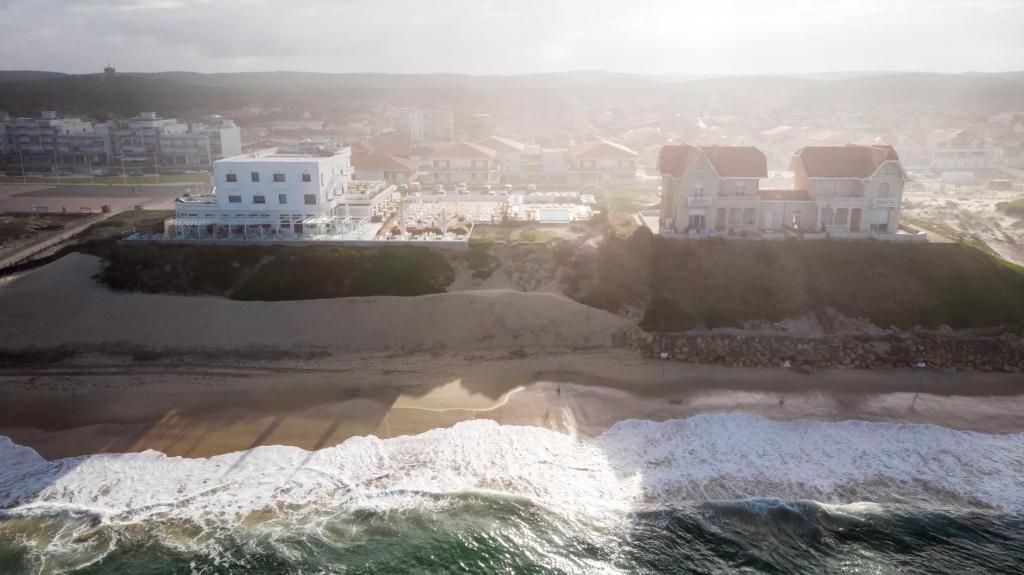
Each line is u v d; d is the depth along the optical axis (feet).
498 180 470.80
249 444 168.66
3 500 148.36
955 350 214.28
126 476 156.56
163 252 257.96
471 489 152.97
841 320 228.84
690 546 137.39
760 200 267.80
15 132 636.48
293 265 249.75
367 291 239.71
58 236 333.42
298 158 310.86
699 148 274.16
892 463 162.20
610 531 141.49
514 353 220.02
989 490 153.28
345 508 146.92
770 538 139.44
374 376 204.64
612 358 216.74
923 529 141.79
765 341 218.59
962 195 434.30
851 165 269.44
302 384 199.52
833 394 194.29
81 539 137.39
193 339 223.51
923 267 243.60
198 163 626.23
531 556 134.82
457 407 185.47
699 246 252.42
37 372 206.80
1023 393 196.24
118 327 227.40
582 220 301.02
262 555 133.59
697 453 165.27
